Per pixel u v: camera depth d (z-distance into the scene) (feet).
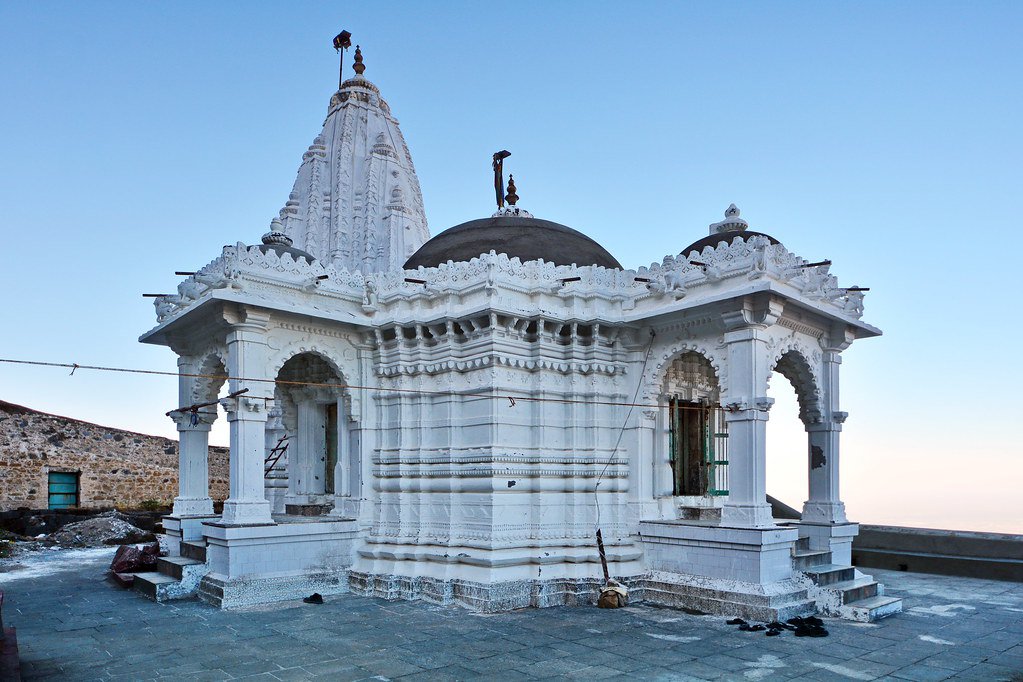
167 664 29.78
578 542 44.06
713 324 42.22
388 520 46.85
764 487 39.60
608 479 45.47
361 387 46.06
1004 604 42.32
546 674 28.68
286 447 61.31
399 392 47.21
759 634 34.86
